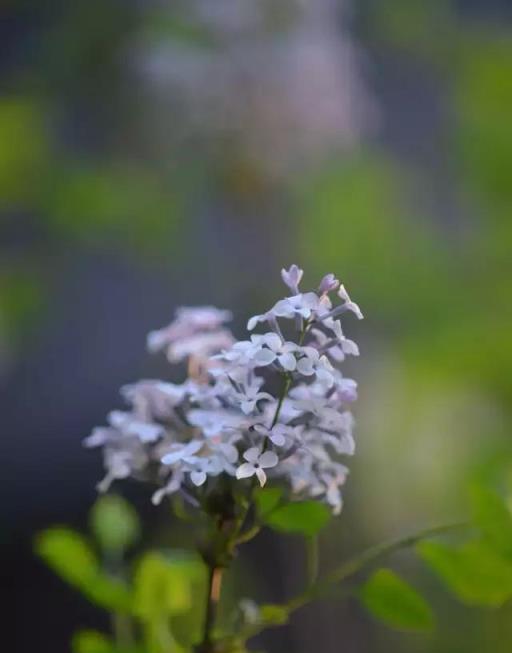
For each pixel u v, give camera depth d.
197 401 0.77
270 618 0.81
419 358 1.96
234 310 1.99
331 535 1.89
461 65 2.13
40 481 2.27
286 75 1.99
